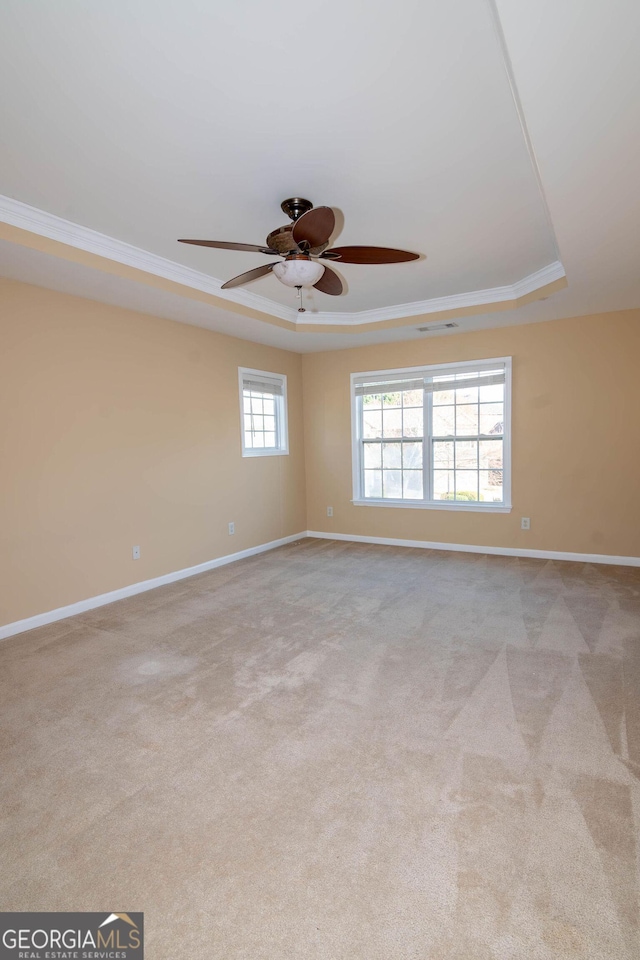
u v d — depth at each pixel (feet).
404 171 7.89
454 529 17.57
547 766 6.23
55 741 6.94
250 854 5.06
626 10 4.26
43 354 11.26
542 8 4.26
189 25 5.00
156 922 4.36
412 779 6.07
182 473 14.84
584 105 5.55
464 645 9.75
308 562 16.48
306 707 7.69
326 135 6.92
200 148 7.14
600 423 14.93
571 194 7.61
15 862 4.99
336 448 19.70
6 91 5.85
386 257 8.37
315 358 19.84
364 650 9.64
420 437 18.08
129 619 11.58
